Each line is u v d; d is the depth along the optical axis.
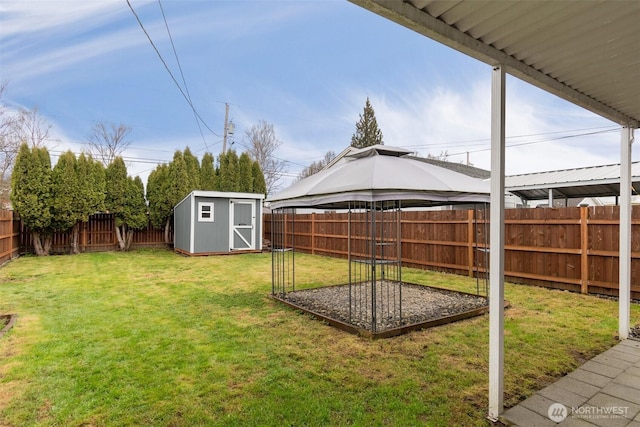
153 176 14.30
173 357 3.38
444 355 3.45
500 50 2.44
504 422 2.35
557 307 5.11
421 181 4.20
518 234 6.87
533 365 3.19
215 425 2.32
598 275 5.82
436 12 2.02
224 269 8.90
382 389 2.78
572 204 23.48
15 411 2.48
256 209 12.91
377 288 6.63
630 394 2.70
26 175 10.76
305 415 2.43
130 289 6.43
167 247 14.57
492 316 2.51
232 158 17.06
